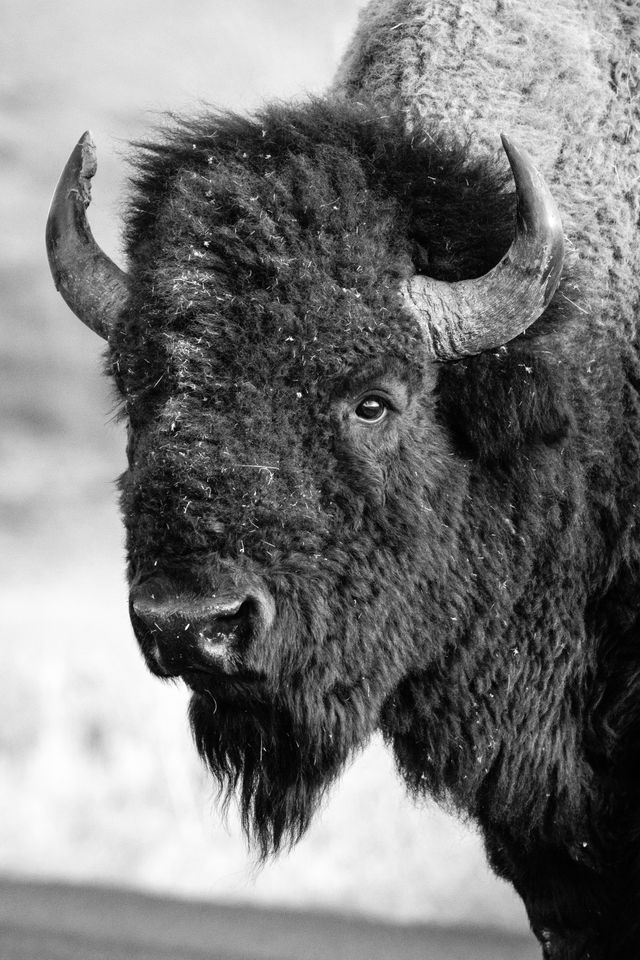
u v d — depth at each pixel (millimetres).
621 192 17734
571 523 16719
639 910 16859
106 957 27594
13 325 98938
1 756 43781
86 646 47156
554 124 17844
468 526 16172
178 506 14273
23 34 109812
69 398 96438
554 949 17906
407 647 15875
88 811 42156
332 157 15531
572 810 17172
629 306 17359
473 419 15820
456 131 17641
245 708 15828
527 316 15281
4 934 30266
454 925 33562
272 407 14586
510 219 16016
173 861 39656
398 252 15312
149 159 16703
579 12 18578
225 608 14211
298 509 14656
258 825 16891
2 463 92125
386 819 35938
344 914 34375
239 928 31875
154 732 43469
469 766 16984
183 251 14852
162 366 14641
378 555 15297
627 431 17062
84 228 16938
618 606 17094
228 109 18312
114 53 109812
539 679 16969
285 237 14898
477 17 18203
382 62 18391
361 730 15711
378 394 15164
